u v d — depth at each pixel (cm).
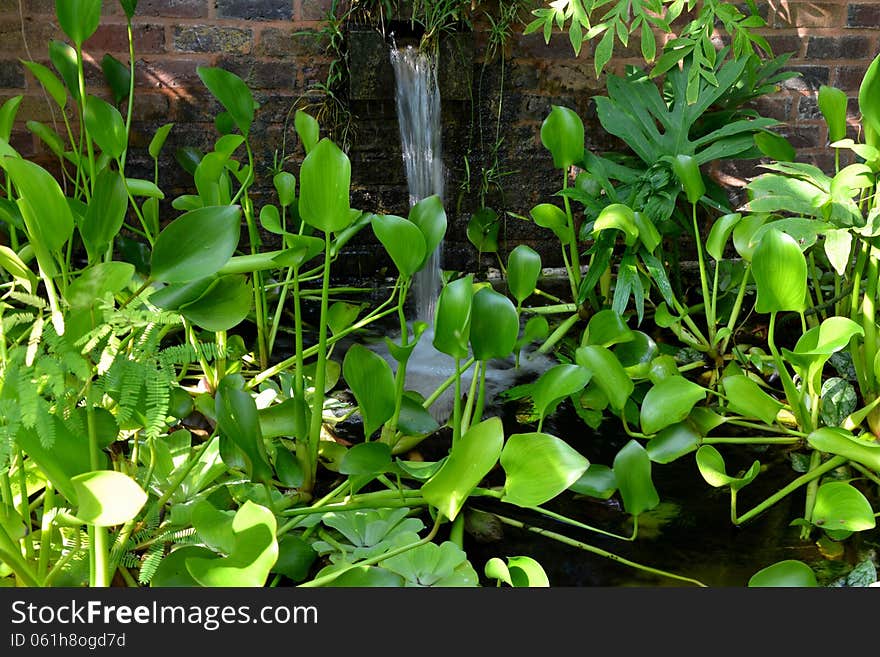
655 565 149
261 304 227
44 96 283
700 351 235
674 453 171
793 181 209
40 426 112
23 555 132
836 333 166
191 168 262
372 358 154
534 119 305
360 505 154
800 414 188
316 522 153
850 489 151
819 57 311
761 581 129
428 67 286
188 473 156
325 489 171
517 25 295
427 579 139
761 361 223
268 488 145
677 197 274
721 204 277
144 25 281
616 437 195
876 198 196
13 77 281
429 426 171
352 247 304
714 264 303
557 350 245
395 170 300
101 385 128
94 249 132
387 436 176
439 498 132
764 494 174
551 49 300
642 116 270
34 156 288
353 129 294
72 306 121
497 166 304
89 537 127
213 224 126
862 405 208
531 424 200
